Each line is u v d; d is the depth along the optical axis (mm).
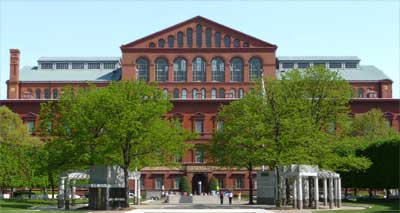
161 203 87375
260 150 67062
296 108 71250
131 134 66750
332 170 73500
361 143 89438
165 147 69562
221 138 81438
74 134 70000
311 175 65938
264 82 75312
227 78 123250
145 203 86500
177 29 124500
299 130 67812
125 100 67125
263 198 77375
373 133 105688
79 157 67500
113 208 65375
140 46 123438
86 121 67500
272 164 69062
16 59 128625
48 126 72875
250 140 68312
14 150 89125
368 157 86938
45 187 97875
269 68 122875
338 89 80000
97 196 64750
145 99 70562
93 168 65812
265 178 77312
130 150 70000
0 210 60000
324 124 78875
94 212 59406
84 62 135500
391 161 84500
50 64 135125
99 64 135875
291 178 68750
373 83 129750
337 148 76562
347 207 68375
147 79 122562
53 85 129500
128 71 122250
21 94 129250
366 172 87188
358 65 135125
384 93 128250
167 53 123500
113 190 66562
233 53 123750
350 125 89312
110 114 67188
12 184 86875
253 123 69188
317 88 79312
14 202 77188
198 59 124188
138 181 80938
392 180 84312
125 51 123125
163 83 122562
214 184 113062
